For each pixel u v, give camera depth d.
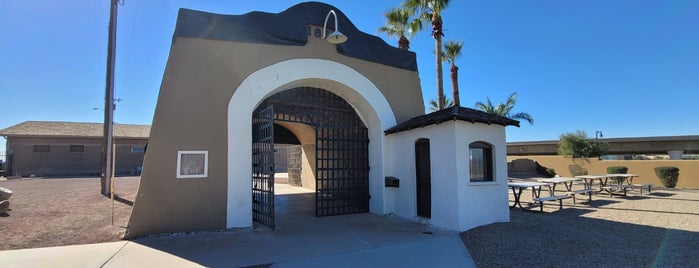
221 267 5.10
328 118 10.12
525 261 5.34
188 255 5.66
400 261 5.43
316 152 9.67
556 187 17.06
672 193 13.85
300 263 5.31
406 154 9.29
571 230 7.13
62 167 28.81
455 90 19.30
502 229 7.34
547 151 37.28
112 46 14.73
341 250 6.00
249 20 8.35
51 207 10.21
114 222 8.08
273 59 8.53
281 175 29.69
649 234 6.71
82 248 5.95
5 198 9.77
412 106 10.86
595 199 12.11
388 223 8.44
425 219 8.53
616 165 21.84
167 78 7.31
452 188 7.60
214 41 7.88
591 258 5.36
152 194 6.91
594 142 26.89
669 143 32.25
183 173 7.18
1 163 31.16
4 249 5.84
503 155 8.47
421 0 14.94
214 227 7.32
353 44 9.88
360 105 10.29
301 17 9.10
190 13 7.68
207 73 7.68
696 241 6.16
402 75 10.88
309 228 7.79
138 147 31.62
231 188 7.56
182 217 7.09
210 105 7.60
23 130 28.34
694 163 17.42
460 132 7.71
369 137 10.56
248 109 7.99
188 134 7.31
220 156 7.54
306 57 9.05
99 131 31.19
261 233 7.22
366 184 10.37
